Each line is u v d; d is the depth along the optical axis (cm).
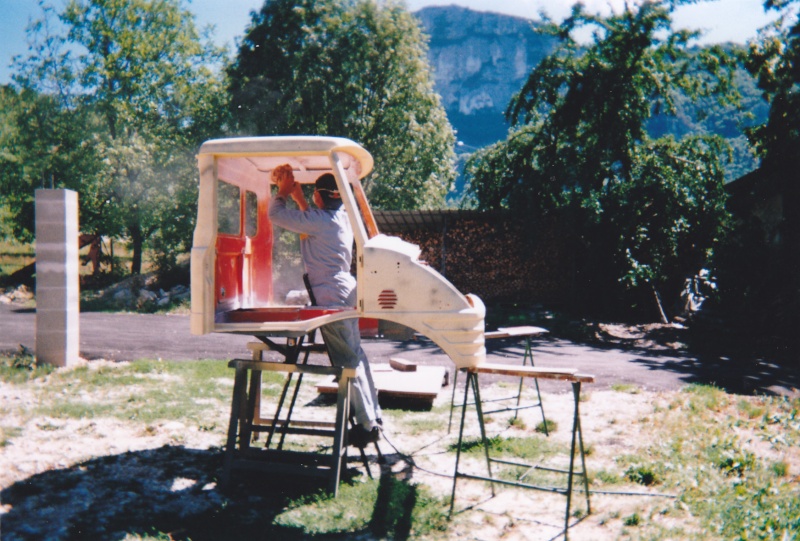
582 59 1883
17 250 3312
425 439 577
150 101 3177
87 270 2864
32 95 3041
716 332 1595
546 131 1922
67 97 3091
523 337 1478
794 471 514
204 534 363
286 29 2827
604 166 1791
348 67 2845
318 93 2803
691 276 1777
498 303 2106
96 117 3034
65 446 502
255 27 2878
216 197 427
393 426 618
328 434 488
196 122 3044
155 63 3195
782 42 1755
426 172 3328
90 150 2905
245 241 511
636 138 1825
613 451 547
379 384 705
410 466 503
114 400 657
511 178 2009
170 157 2884
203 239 420
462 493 447
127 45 3067
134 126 3123
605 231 1792
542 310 1995
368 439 493
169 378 781
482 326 434
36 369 786
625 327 1669
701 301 1780
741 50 1844
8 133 2958
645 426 630
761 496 438
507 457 527
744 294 1642
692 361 1179
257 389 541
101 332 1295
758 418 699
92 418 584
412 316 423
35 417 572
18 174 2880
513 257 2112
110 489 423
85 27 3105
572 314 1927
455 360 422
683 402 751
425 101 3231
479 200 2122
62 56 3105
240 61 2917
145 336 1245
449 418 619
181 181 2867
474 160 2248
